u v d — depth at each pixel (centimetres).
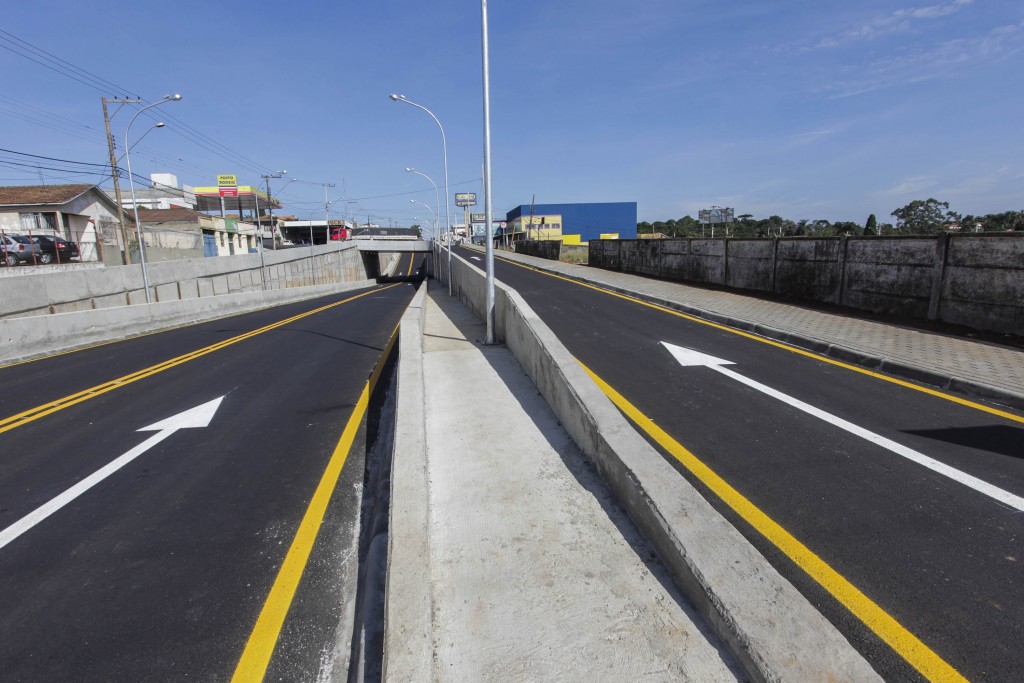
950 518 373
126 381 922
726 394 651
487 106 926
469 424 561
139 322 1575
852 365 760
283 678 279
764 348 874
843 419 559
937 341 822
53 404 786
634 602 292
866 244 1080
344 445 601
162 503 471
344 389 838
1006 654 257
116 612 329
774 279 1367
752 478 439
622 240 2316
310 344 1266
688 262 1772
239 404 766
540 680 243
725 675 242
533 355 685
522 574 319
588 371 770
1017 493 402
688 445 507
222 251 5059
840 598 299
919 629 275
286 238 8625
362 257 6356
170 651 297
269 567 375
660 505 337
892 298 1024
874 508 388
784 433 529
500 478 441
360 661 272
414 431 475
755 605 259
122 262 2952
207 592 348
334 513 450
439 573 322
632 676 243
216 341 1352
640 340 959
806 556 337
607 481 422
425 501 368
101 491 497
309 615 327
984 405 587
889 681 245
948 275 911
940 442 496
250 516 446
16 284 1623
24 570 375
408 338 785
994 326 835
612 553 336
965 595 298
